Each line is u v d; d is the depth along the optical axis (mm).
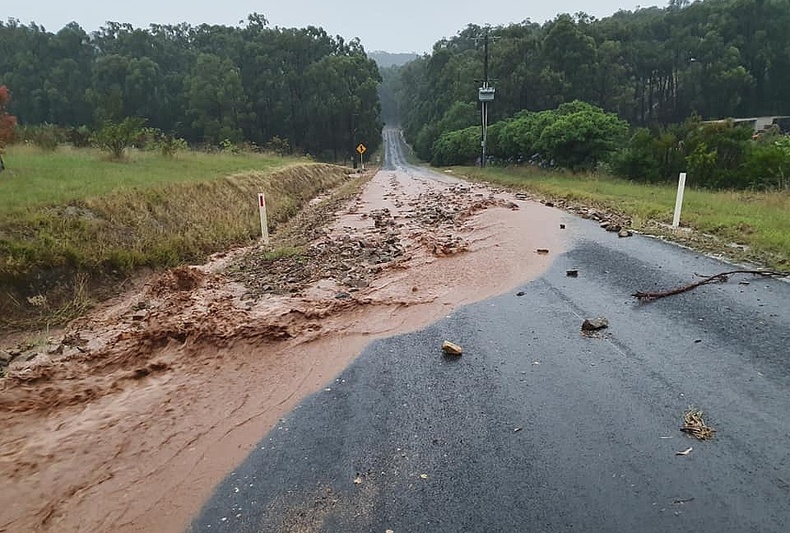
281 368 5184
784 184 15211
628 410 3963
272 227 14398
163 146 21422
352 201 20578
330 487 3303
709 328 5398
